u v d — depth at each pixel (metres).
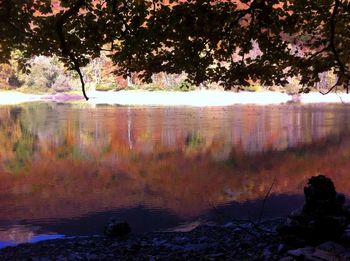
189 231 9.24
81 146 22.64
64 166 17.81
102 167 17.44
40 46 8.40
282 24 7.66
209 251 6.54
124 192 13.41
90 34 7.30
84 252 7.59
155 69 8.08
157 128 28.81
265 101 54.41
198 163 17.98
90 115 37.59
